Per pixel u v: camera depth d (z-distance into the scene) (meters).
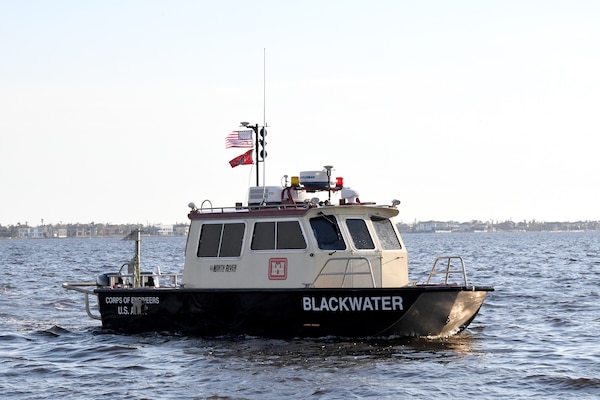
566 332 34.56
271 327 29.84
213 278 31.06
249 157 33.38
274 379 24.28
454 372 25.34
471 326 36.25
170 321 31.64
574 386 23.89
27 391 23.75
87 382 24.80
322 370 25.30
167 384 24.19
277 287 29.80
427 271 82.44
